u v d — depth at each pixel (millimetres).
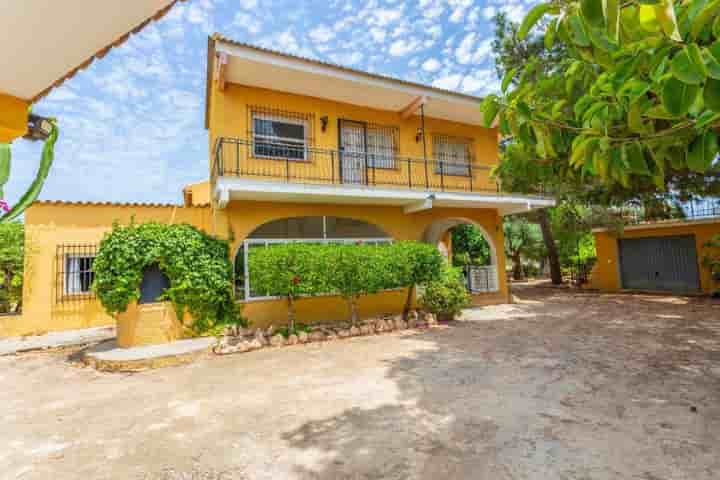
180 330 8133
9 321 9031
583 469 2988
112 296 7461
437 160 11430
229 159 9508
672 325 8531
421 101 10953
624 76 1808
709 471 2906
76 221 9867
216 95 9578
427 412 4238
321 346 7879
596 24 1434
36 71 1666
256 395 5023
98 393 5422
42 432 4098
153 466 3303
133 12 1449
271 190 8797
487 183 13305
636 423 3764
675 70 1386
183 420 4289
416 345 7645
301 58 9125
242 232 9594
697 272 13836
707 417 3828
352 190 9742
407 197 10422
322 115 10836
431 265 9984
